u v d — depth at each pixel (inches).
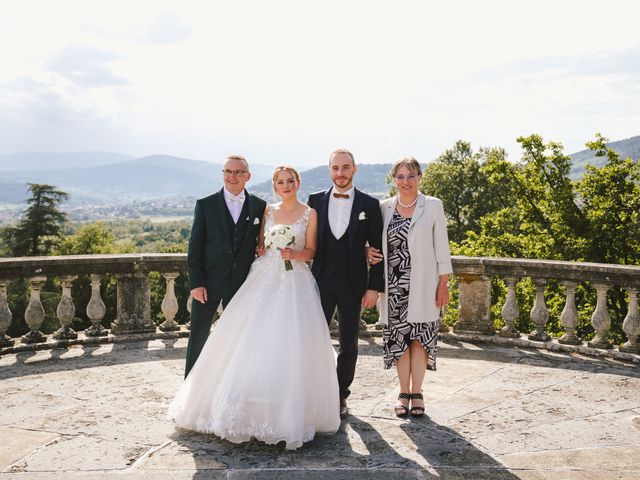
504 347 251.6
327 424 154.8
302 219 168.6
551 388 194.9
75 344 245.8
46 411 169.0
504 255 891.4
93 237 2107.5
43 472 128.6
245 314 159.5
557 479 128.7
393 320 170.4
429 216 168.9
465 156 1540.4
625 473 131.7
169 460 136.9
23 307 1195.9
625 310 705.6
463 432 156.9
